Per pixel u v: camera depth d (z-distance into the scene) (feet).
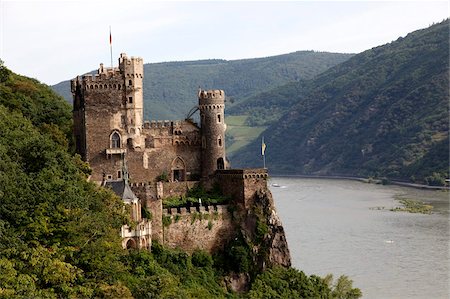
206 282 529.04
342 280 571.69
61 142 592.60
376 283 648.38
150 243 517.14
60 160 484.33
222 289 533.55
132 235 498.28
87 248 396.98
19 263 350.43
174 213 546.26
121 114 587.27
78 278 380.17
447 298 600.39
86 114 580.71
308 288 540.11
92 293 372.17
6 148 455.22
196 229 551.18
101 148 582.76
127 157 588.50
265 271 547.08
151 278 438.81
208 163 610.65
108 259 404.16
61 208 401.49
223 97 617.21
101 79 582.76
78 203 425.28
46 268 352.49
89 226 405.80
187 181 590.96
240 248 551.18
